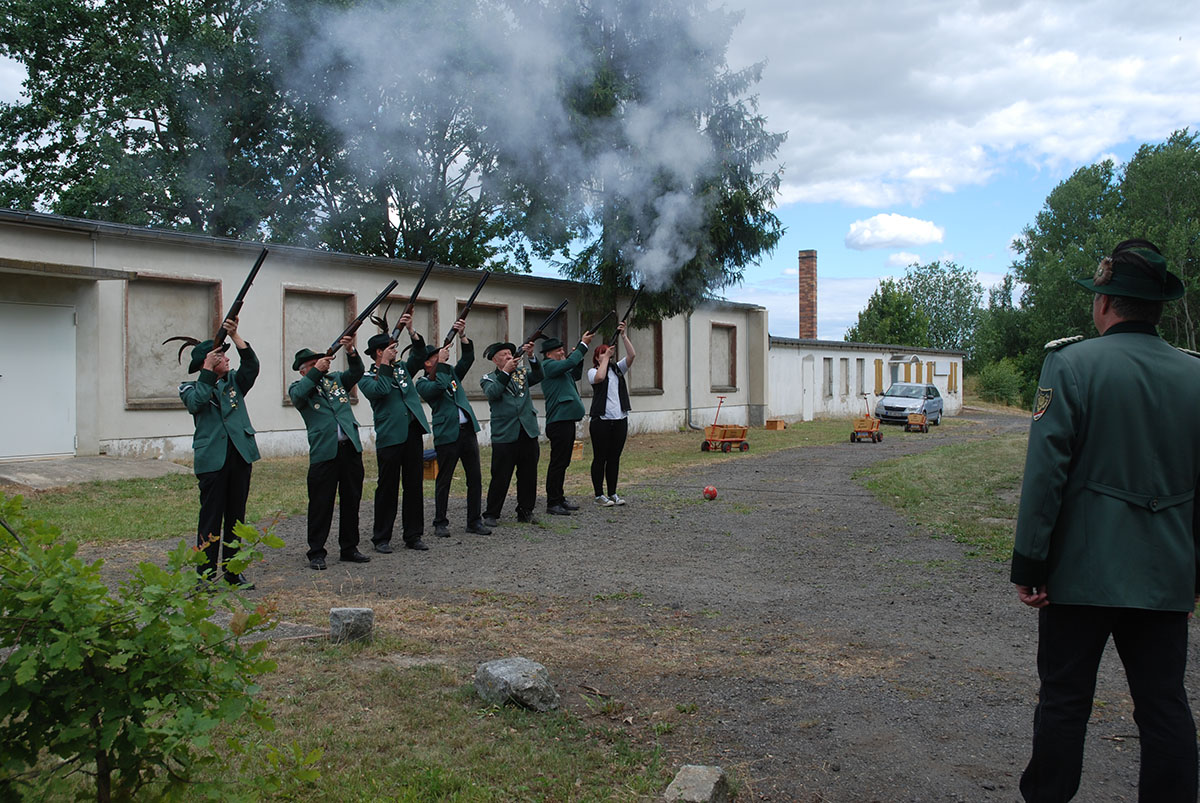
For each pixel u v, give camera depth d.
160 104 20.27
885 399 28.80
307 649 4.69
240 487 6.34
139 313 12.57
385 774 3.26
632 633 5.16
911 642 4.99
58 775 2.40
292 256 14.09
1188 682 4.27
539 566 6.99
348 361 7.14
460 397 8.45
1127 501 2.63
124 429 12.34
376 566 6.99
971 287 65.94
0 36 20.42
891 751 3.55
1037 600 2.76
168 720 2.29
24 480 10.08
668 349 22.88
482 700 4.02
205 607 2.38
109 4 20.58
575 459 15.29
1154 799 2.57
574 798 3.13
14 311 11.27
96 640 2.22
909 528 8.57
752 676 4.42
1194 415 2.66
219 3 20.36
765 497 10.78
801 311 39.84
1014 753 3.53
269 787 2.71
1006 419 36.19
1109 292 2.80
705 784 3.06
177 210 20.91
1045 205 52.94
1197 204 42.81
